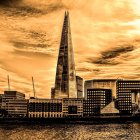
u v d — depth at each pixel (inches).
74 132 7347.4
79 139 5876.0
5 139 5762.8
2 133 6993.1
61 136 6373.0
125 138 5949.8
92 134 6766.7
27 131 7701.8
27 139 5802.2
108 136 6333.7
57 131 7696.9
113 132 7239.2
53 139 5836.6
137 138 5935.0
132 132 7224.4
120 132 7204.7
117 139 5782.5
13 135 6510.8
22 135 6535.4
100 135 6569.9
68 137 6200.8
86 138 6013.8
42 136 6343.5
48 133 7091.5
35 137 6156.5
